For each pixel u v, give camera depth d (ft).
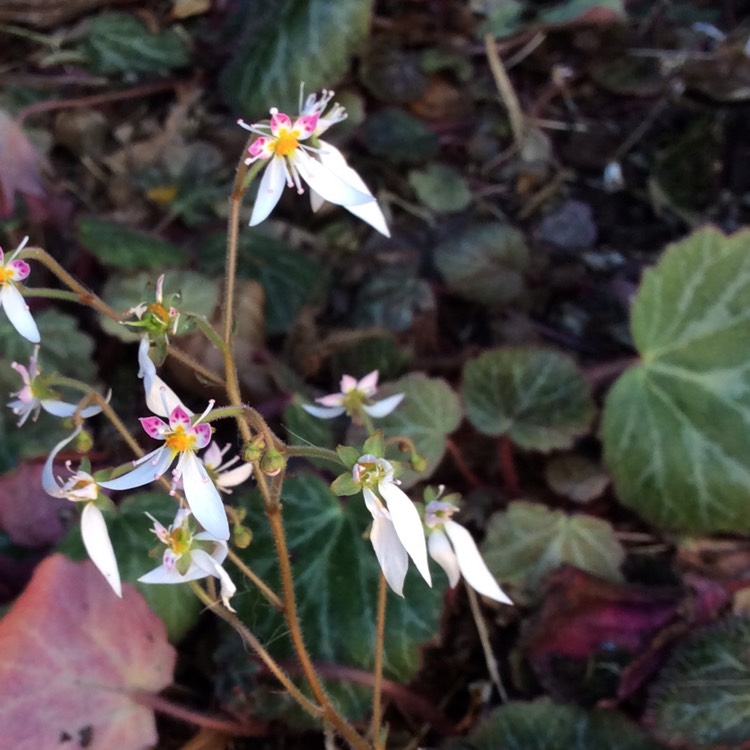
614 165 1.21
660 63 1.27
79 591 0.69
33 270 1.01
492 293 1.04
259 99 1.12
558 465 0.92
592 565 0.84
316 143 0.56
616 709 0.74
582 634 0.78
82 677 0.68
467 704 0.82
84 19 1.27
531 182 1.21
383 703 0.77
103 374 0.98
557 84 1.28
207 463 0.61
